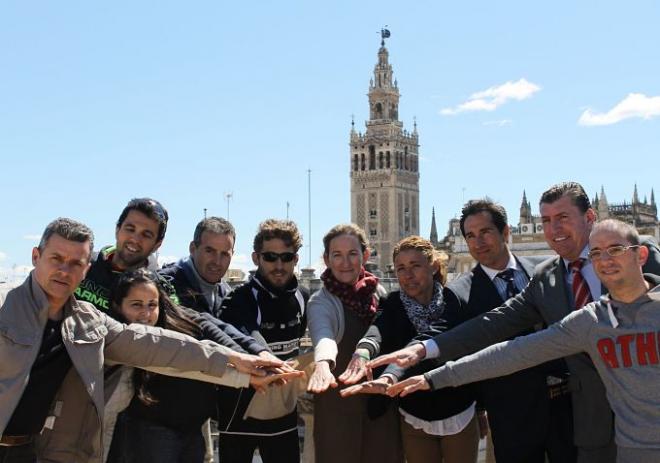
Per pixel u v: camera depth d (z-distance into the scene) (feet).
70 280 6.26
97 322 6.55
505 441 7.75
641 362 6.09
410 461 8.33
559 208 7.48
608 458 6.97
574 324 6.55
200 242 9.00
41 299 6.20
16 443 6.24
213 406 7.52
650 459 6.00
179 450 7.31
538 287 7.66
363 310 8.27
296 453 8.44
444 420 8.07
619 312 6.29
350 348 8.20
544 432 7.70
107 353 6.68
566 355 6.72
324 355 7.57
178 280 8.89
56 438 6.54
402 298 8.27
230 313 8.26
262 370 6.98
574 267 7.49
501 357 6.86
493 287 8.37
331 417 8.18
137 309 7.11
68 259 6.23
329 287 8.28
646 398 6.05
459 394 8.13
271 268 8.29
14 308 6.17
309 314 8.19
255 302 8.31
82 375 6.33
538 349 6.72
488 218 8.33
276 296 8.38
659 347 6.02
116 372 6.96
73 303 6.50
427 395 8.04
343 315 8.23
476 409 8.76
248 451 8.23
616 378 6.25
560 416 7.82
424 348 7.42
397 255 8.23
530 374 7.72
